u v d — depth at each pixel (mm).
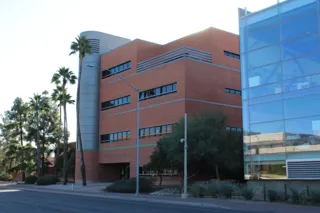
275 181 25391
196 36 45781
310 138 23656
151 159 34969
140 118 45219
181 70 39656
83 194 32938
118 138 49781
